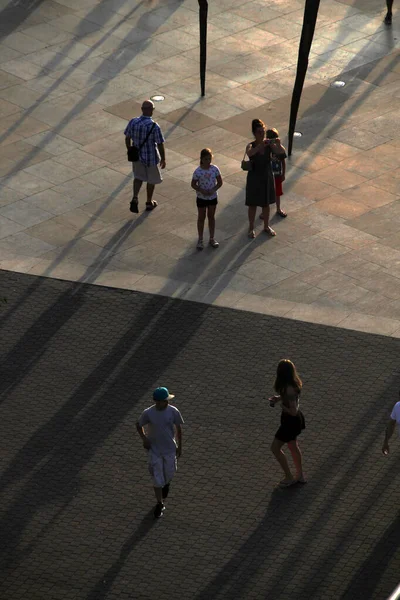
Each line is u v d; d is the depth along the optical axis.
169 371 39.91
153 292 44.56
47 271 46.16
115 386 39.25
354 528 32.78
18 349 41.34
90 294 44.56
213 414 37.66
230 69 63.28
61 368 40.25
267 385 39.00
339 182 52.38
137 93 60.81
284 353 40.69
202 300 43.94
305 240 47.88
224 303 43.75
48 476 35.28
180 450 33.19
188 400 38.34
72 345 41.50
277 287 44.75
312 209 50.25
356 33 67.38
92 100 60.19
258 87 61.31
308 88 61.06
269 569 31.50
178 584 31.11
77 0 72.25
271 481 34.75
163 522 33.28
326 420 37.22
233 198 51.09
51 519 33.56
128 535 32.88
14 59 64.69
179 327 42.34
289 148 54.50
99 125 57.69
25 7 71.19
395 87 61.09
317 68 63.28
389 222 49.12
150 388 39.09
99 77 62.59
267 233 48.28
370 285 44.72
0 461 35.94
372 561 31.58
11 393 39.09
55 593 30.95
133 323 42.69
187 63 64.12
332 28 68.06
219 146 55.47
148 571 31.59
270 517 33.34
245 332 41.94
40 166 54.12
